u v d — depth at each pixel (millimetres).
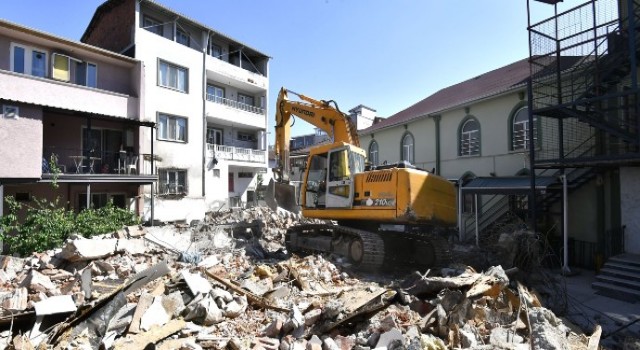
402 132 22641
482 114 17734
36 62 15930
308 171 12297
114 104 17641
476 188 15227
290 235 13109
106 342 5043
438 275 9922
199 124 23812
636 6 10375
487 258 11469
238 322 6258
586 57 11391
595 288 9734
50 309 5531
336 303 6418
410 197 9562
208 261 10750
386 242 11773
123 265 9562
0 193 12656
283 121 13117
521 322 6094
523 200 15625
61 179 13867
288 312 6727
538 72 14609
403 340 5051
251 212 21719
